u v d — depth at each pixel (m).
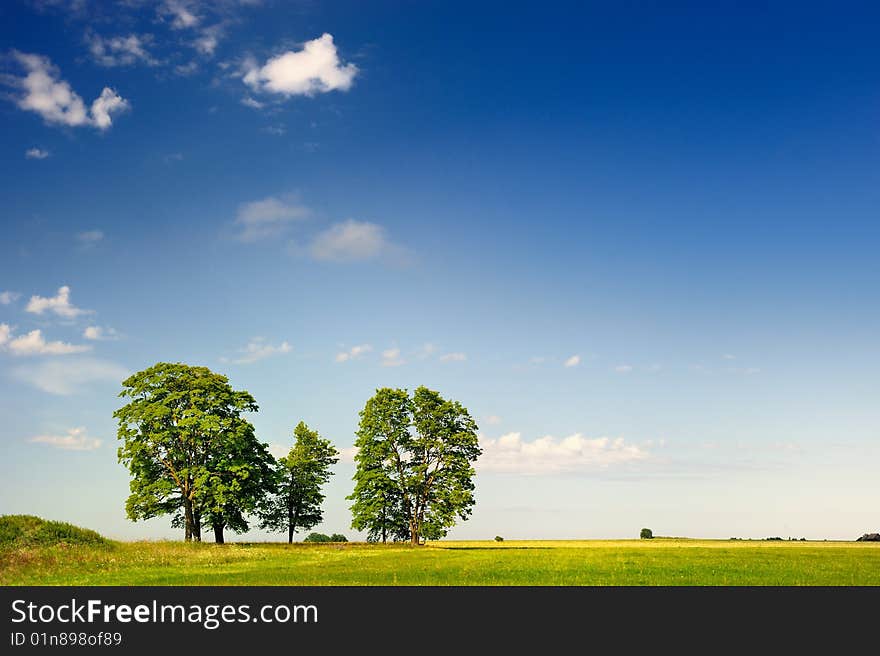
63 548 37.75
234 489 53.72
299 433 67.06
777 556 41.31
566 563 36.25
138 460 54.34
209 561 37.72
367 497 59.12
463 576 29.59
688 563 36.06
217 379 57.19
